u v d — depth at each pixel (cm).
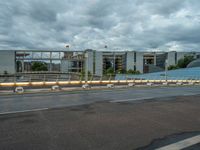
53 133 529
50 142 460
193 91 1850
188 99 1233
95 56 9319
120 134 520
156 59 10700
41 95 1454
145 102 1098
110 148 423
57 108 902
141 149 419
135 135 512
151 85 2783
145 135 512
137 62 9906
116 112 811
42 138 488
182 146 437
